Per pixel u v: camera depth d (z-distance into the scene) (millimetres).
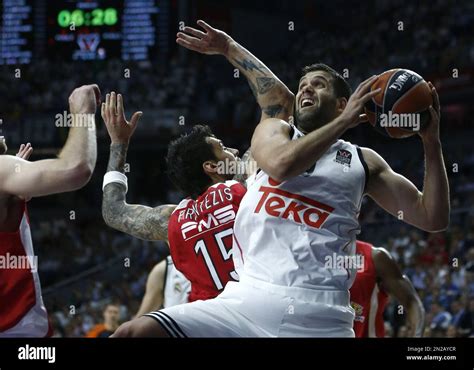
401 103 2586
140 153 17297
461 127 15930
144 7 16281
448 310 8680
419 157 15562
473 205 12828
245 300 2607
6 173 2551
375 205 13461
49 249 15047
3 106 17219
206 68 17875
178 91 17266
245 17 19328
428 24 18188
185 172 3205
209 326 2598
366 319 4102
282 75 18422
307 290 2574
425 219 2727
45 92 17359
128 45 16375
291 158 2459
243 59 2951
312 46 19234
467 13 17766
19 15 16438
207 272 2990
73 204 16422
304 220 2609
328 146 2473
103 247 14859
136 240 14492
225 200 3008
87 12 16359
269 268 2607
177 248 3049
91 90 2639
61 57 16453
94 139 2600
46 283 14430
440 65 16047
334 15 20250
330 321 2588
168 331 2576
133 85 17297
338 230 2633
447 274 9297
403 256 10344
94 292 12023
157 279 4805
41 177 2498
